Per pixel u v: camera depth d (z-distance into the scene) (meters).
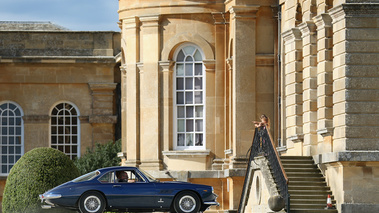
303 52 33.81
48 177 35.75
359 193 30.45
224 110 39.94
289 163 32.69
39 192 35.56
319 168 32.41
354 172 30.48
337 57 30.97
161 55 40.38
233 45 38.62
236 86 38.28
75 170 36.62
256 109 38.34
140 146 40.81
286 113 35.41
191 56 40.47
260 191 32.47
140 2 40.66
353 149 30.41
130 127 41.00
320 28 32.28
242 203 34.62
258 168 32.84
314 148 33.25
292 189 31.45
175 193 31.30
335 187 31.03
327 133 31.50
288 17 35.91
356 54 30.50
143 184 31.31
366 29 30.52
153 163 40.25
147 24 40.53
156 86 40.38
